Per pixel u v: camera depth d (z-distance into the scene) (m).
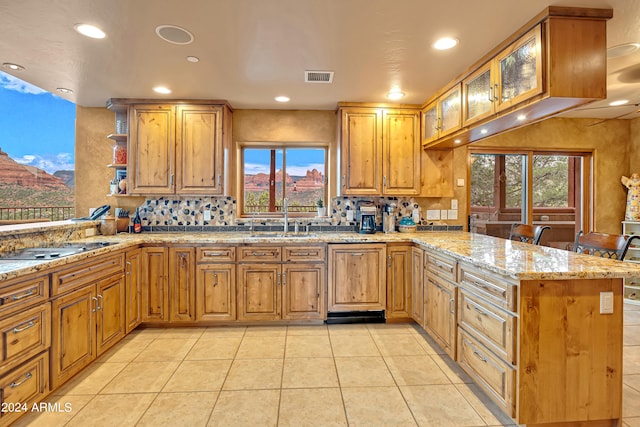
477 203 3.88
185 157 3.16
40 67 2.42
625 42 2.03
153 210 3.46
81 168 3.40
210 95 3.06
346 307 2.99
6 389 1.47
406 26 1.86
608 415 1.54
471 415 1.69
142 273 2.86
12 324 1.51
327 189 3.66
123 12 1.71
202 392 1.89
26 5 1.64
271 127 3.51
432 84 2.77
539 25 1.71
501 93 2.05
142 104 3.14
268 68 2.45
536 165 4.00
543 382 1.50
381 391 1.91
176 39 2.01
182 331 2.84
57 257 1.86
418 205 3.62
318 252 2.97
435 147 3.30
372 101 3.25
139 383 1.99
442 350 2.46
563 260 1.77
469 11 1.71
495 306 1.67
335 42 2.05
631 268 1.55
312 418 1.67
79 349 2.01
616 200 4.03
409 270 3.01
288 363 2.25
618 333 1.54
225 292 2.91
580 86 1.68
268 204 3.65
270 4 1.65
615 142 4.02
